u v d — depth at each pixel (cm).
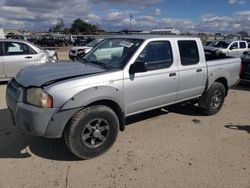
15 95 389
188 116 600
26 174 354
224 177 360
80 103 368
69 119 367
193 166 385
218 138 486
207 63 573
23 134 476
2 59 859
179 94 525
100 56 489
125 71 427
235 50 1655
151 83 464
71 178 349
